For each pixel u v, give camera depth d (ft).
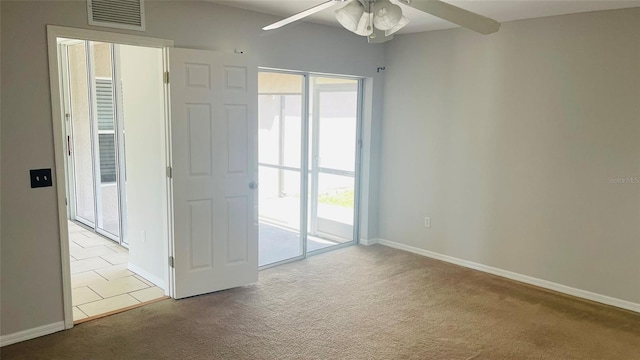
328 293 13.60
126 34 11.30
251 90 13.44
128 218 15.16
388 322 11.75
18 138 10.00
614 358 10.20
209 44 12.98
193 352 10.11
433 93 16.61
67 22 10.36
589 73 12.99
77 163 21.11
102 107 18.53
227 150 13.20
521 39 14.19
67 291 11.01
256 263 14.19
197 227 12.92
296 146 16.53
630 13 12.19
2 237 10.03
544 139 14.03
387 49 17.87
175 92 12.06
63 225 10.79
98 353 10.01
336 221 18.44
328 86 17.37
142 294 13.32
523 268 14.88
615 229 12.92
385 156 18.44
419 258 17.15
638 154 12.37
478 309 12.64
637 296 12.69
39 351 10.03
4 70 9.66
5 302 10.19
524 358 10.13
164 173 12.71
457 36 15.70
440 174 16.72
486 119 15.26
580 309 12.77
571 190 13.62
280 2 12.80
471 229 16.06
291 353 10.14
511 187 14.90
